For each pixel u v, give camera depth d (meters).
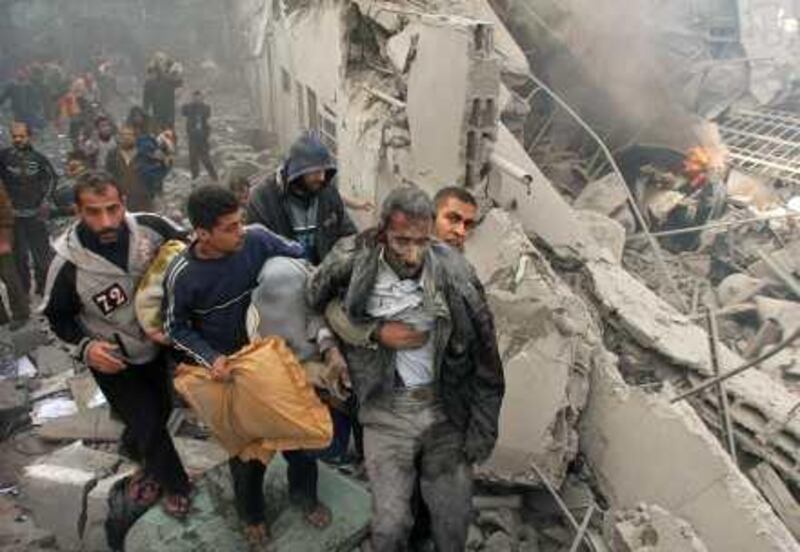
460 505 3.20
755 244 8.75
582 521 4.41
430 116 5.41
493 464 4.60
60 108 14.60
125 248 3.16
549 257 5.55
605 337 5.26
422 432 3.18
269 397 2.93
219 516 3.71
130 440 4.00
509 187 5.35
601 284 5.38
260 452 3.15
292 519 3.66
